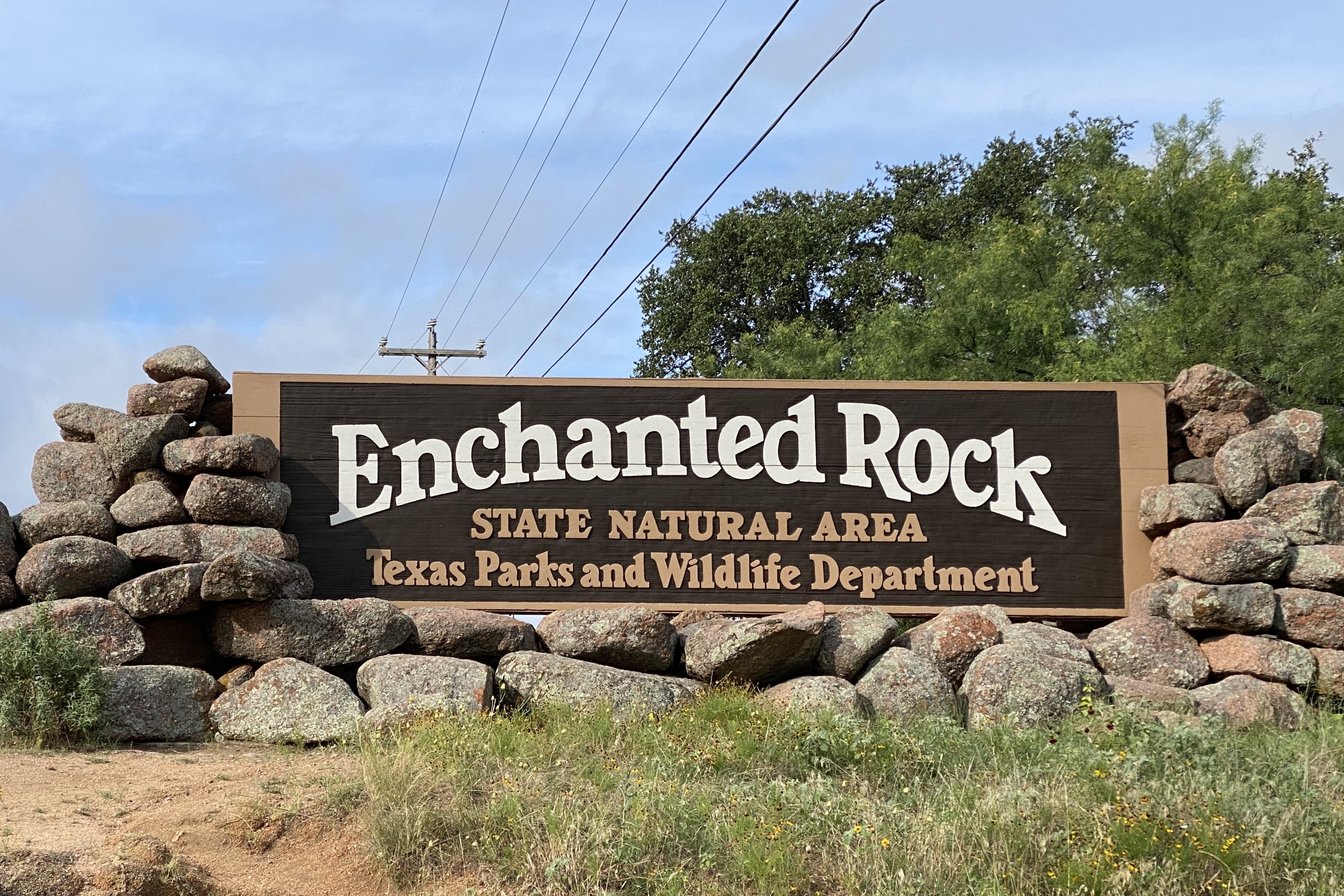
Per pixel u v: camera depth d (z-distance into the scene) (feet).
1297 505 41.01
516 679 35.27
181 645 35.76
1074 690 34.63
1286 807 25.88
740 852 24.03
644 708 34.76
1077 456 43.62
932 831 24.72
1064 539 43.16
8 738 30.83
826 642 36.81
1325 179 103.55
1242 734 34.09
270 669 34.12
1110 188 83.20
